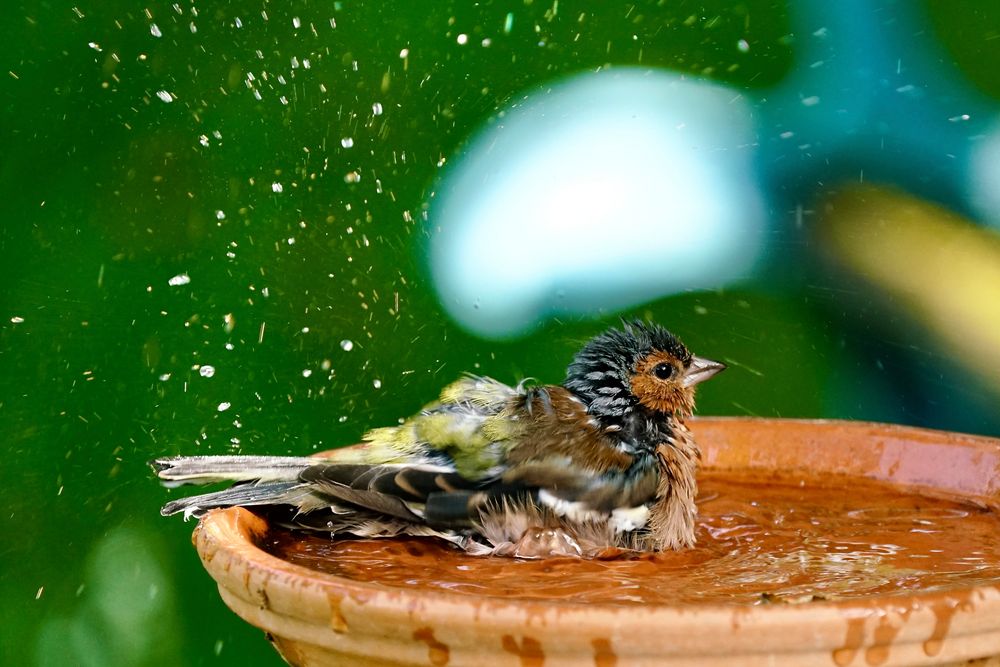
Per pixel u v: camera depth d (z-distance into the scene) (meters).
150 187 11.02
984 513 7.21
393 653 4.60
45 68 11.06
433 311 11.11
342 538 6.64
